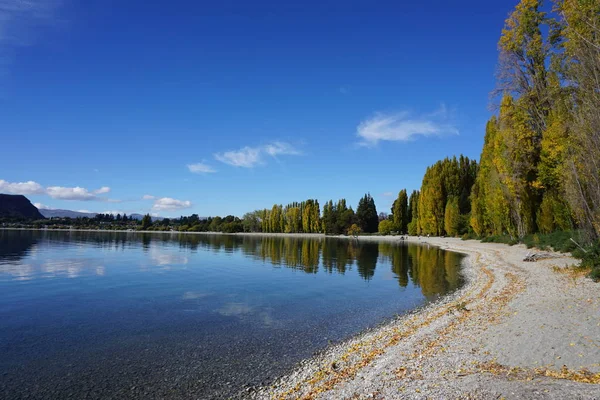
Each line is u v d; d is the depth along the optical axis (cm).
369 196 12619
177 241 8531
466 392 609
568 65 1903
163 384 872
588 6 1633
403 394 674
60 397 804
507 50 3244
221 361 1024
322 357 1052
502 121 3591
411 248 5778
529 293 1491
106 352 1093
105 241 8000
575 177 1917
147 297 1948
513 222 4200
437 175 8031
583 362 722
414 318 1469
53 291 2112
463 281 2384
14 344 1160
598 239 1848
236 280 2583
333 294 2050
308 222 13662
